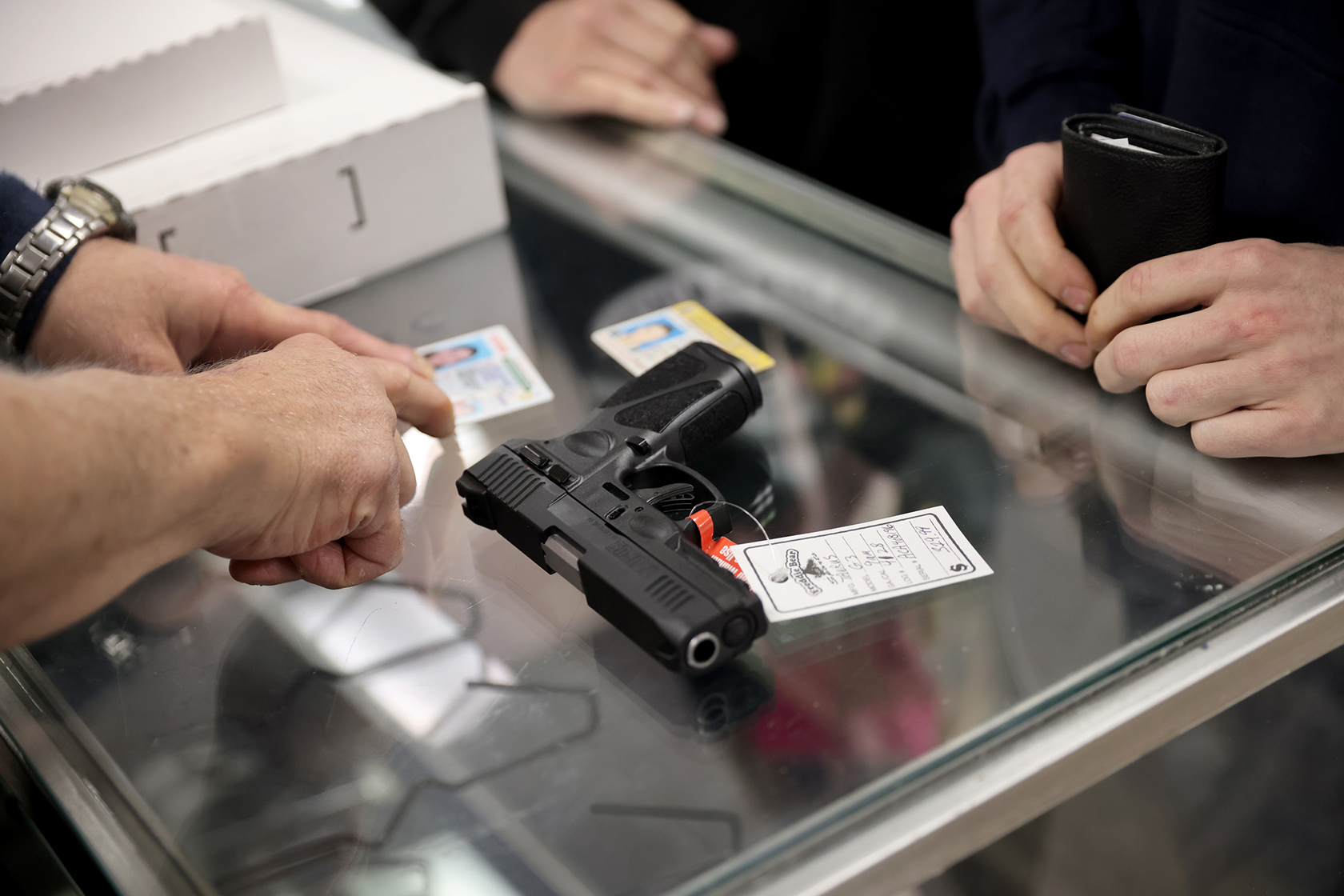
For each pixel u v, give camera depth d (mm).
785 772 596
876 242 1131
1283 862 831
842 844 569
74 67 1004
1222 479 792
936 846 579
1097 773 628
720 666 668
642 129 1377
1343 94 914
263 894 558
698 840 563
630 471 764
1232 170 1027
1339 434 761
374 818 592
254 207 1033
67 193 877
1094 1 1214
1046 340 915
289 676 684
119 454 526
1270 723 784
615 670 673
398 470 739
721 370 821
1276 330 764
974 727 609
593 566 667
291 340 764
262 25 1082
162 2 1146
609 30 1463
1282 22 936
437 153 1117
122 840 597
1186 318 804
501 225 1200
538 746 627
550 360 988
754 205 1216
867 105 1806
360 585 751
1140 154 783
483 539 790
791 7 1747
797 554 746
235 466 593
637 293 1081
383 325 1065
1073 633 667
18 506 479
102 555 536
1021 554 736
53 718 674
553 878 551
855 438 864
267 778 620
